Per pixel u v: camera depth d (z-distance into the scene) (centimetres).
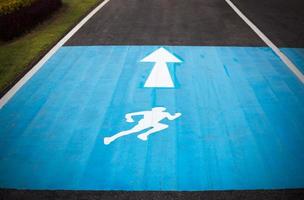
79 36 1127
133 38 1097
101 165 524
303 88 756
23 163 533
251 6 1550
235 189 472
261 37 1091
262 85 770
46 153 556
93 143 578
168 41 1063
